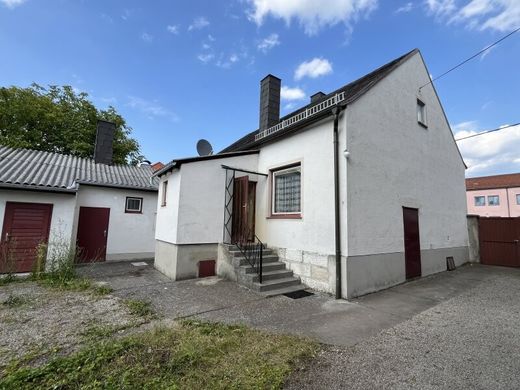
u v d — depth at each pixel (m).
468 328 3.86
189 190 7.09
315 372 2.65
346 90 8.44
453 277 7.63
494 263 9.83
